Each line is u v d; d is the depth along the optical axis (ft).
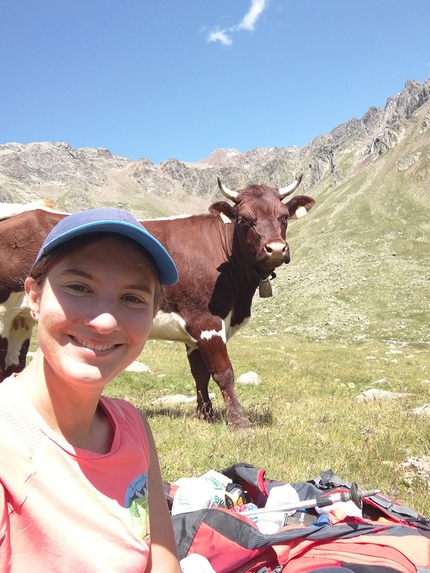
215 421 7.98
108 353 1.79
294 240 147.95
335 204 173.47
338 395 13.21
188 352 8.23
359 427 7.38
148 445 2.18
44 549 1.62
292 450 6.16
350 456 5.99
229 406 7.41
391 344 45.75
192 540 3.08
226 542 2.99
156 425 7.22
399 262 108.06
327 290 88.53
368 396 11.88
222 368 7.49
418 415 8.09
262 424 7.70
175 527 3.16
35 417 1.74
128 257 1.80
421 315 71.77
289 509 3.44
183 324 7.52
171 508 3.68
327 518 3.37
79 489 1.75
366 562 2.83
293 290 91.81
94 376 1.74
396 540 3.15
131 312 1.85
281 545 2.97
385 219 143.43
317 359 24.07
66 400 1.79
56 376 1.77
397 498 4.93
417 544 3.14
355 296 84.64
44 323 1.75
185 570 2.81
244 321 8.04
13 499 1.60
